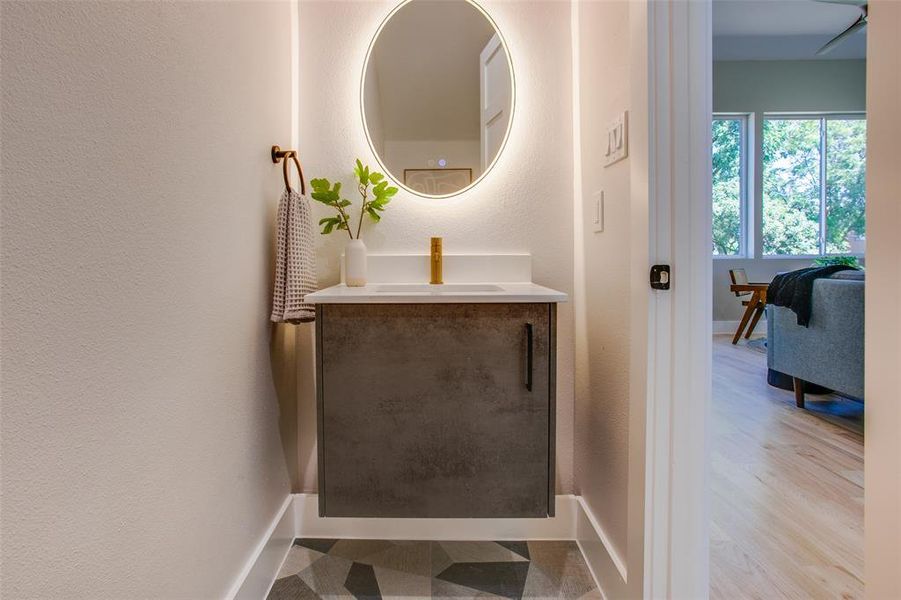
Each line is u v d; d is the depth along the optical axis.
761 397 3.00
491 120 1.63
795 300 2.72
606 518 1.31
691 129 1.04
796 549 1.44
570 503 1.57
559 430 1.62
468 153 1.64
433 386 1.18
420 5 1.64
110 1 0.67
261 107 1.30
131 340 0.72
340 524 1.55
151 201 0.77
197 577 0.93
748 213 5.53
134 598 0.73
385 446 1.19
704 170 1.04
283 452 1.47
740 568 1.35
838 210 5.50
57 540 0.58
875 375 0.53
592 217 1.46
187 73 0.89
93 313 0.64
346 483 1.19
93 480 0.64
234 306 1.11
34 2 0.54
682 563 1.05
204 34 0.96
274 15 1.41
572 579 1.34
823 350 2.57
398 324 1.18
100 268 0.65
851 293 2.38
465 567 1.39
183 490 0.88
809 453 2.14
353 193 1.63
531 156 1.62
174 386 0.85
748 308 4.84
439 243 1.57
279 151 1.38
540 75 1.62
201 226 0.95
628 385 1.16
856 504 1.70
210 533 0.99
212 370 1.00
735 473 1.94
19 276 0.52
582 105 1.56
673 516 1.05
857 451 2.17
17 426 0.52
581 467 1.55
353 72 1.63
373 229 1.63
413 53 1.64
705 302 1.04
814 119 5.48
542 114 1.62
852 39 5.20
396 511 1.19
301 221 1.36
